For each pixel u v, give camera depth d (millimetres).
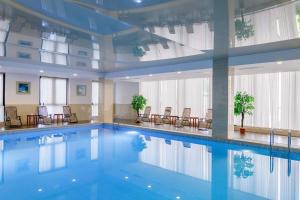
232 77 8383
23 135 9734
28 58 9008
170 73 10586
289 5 3580
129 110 16766
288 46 6527
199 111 13414
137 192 4215
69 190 4281
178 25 4648
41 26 4965
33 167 5758
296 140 8320
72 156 6898
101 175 5203
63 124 11977
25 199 3859
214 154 7160
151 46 6578
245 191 4281
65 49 7270
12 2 3721
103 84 13438
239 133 10047
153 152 7445
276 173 5336
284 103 10086
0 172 5332
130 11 3900
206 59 8742
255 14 3986
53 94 13430
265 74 10617
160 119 14406
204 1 3453
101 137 9922
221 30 4957
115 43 6293
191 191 4285
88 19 4379
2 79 11438
